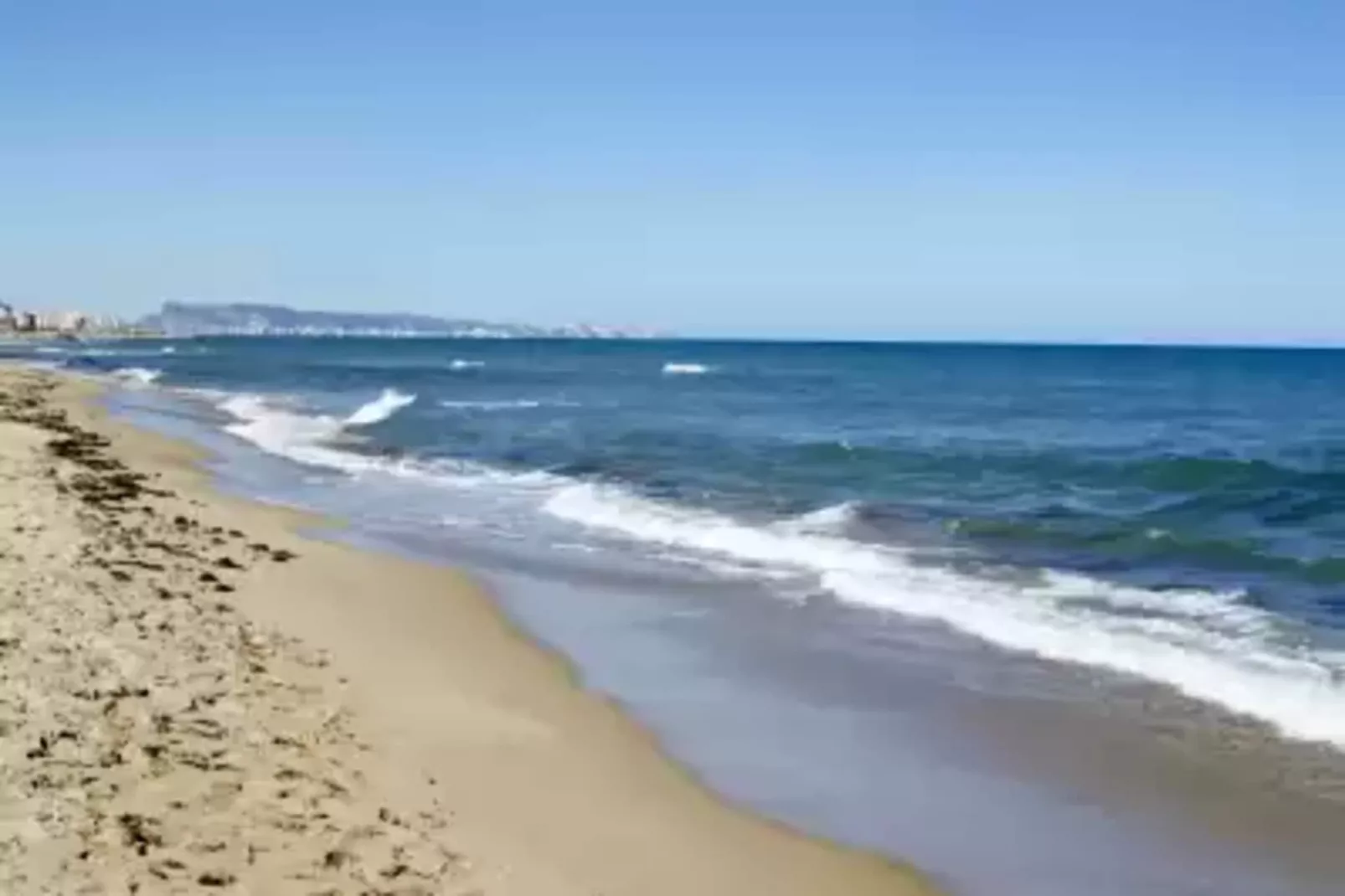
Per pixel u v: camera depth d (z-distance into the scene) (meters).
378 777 7.16
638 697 9.80
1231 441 34.28
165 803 6.09
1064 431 37.47
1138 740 8.70
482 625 11.97
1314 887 6.47
